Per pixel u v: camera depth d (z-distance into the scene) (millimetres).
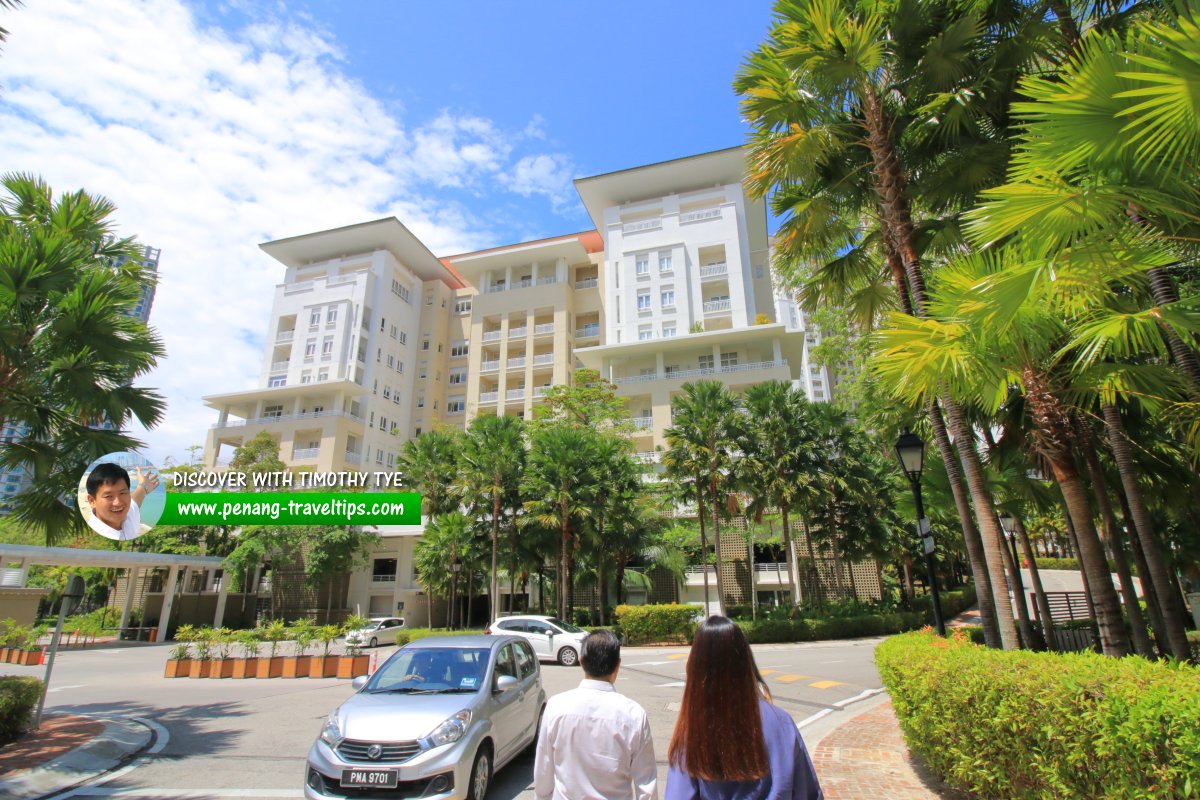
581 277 61906
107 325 8922
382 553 39125
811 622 24984
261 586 38625
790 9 8734
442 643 6730
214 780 6465
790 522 31734
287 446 49281
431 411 60031
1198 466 8664
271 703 11320
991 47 8734
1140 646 8906
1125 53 3742
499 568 29938
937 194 9500
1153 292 6488
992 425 11562
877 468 29328
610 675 2762
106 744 7578
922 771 5887
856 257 10906
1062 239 4242
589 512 25047
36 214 10367
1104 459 11406
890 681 6215
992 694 4031
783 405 26297
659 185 52438
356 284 55250
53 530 9266
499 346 58750
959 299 5410
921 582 42406
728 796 1933
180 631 16234
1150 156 3789
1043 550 49469
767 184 9680
